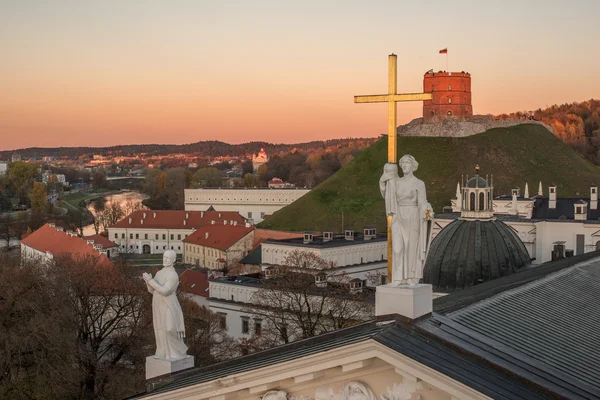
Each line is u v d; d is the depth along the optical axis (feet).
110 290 348.38
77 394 298.35
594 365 97.25
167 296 107.96
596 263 161.68
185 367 108.47
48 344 290.56
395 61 95.20
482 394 73.61
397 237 89.76
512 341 97.25
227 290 463.42
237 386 91.86
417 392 81.00
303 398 88.89
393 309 88.84
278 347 99.40
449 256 358.43
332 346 85.76
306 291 388.16
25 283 328.70
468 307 108.68
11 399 292.61
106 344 382.83
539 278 139.44
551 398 78.07
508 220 518.37
